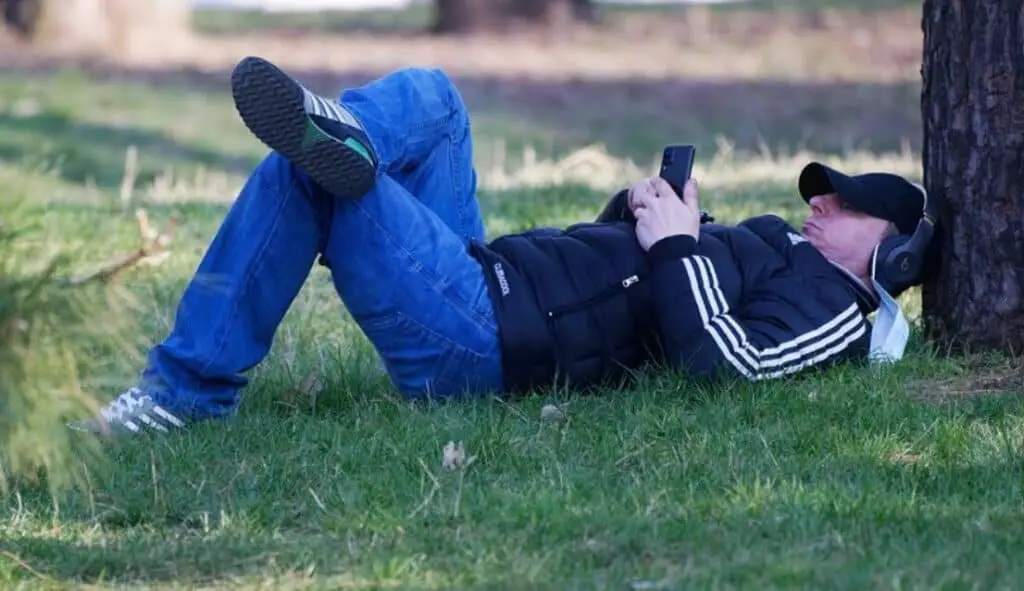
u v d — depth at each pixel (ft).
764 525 37.47
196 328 46.70
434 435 45.37
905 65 249.34
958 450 43.39
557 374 48.60
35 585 35.63
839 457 43.01
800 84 233.14
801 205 83.71
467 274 47.70
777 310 48.52
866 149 186.80
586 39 288.51
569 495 39.93
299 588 35.06
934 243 53.16
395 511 39.47
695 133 199.21
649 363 50.14
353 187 44.62
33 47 249.34
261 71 41.93
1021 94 50.90
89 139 178.40
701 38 286.05
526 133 198.18
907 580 33.53
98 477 41.50
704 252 49.34
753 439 44.39
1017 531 36.65
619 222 50.78
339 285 47.39
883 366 50.29
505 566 35.65
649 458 43.47
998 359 51.96
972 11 51.31
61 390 34.19
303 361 55.52
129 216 85.97
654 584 33.83
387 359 48.85
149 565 36.94
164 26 259.60
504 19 305.32
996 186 51.65
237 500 40.88
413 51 270.67
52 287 33.78
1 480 39.40
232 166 171.63
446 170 50.47
